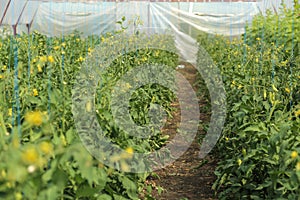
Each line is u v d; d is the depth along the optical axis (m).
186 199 5.77
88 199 3.69
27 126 3.53
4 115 4.42
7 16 14.41
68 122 4.13
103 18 16.50
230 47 11.30
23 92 4.86
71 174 3.28
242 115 5.41
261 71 6.45
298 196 3.84
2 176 2.78
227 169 5.29
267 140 4.64
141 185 5.55
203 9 19.55
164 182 6.55
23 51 8.22
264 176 4.75
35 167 2.75
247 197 4.95
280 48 7.38
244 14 17.88
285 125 4.25
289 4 12.90
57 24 16.20
